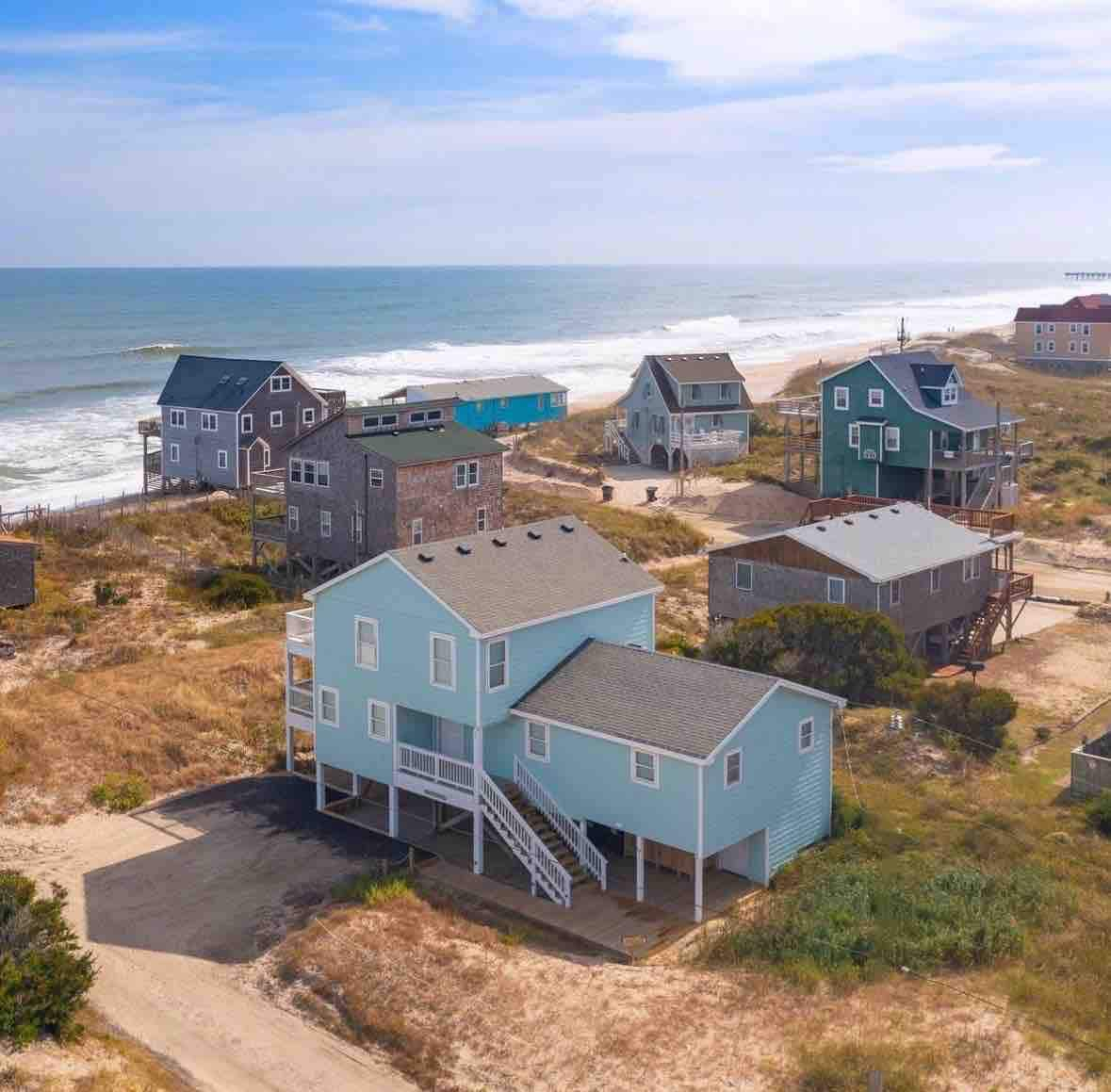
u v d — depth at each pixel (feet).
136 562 206.18
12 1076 74.74
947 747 127.85
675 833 99.19
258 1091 77.97
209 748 134.62
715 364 318.24
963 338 595.06
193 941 96.94
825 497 258.16
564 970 89.76
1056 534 232.12
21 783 123.85
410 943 92.99
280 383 267.18
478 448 202.39
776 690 102.53
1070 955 87.45
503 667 108.78
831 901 95.04
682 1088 74.49
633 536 228.84
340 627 117.80
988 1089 71.97
